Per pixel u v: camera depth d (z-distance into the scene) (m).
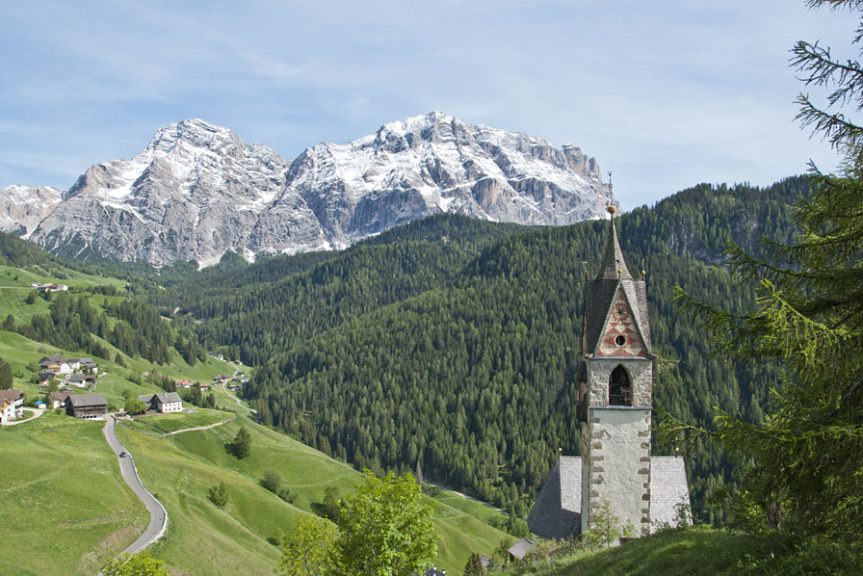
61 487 111.94
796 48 18.89
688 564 27.09
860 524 18.91
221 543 111.44
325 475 187.12
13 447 128.38
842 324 19.31
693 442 21.94
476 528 164.88
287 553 78.56
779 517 29.50
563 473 58.59
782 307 17.48
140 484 128.38
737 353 20.44
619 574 30.98
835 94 18.83
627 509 48.78
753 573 22.67
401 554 43.09
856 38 18.48
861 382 19.02
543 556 44.28
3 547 88.12
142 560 73.81
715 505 34.59
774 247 21.19
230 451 189.62
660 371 49.38
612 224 50.06
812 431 17.50
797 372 18.84
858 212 19.42
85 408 195.75
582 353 51.94
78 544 95.94
